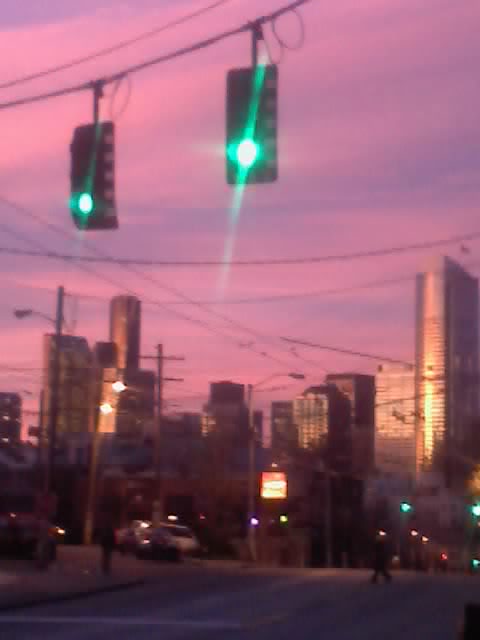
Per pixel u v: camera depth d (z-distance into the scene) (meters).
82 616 23.11
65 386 69.94
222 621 22.02
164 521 66.25
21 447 76.62
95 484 64.06
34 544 43.97
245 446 78.00
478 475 69.50
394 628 21.00
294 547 68.81
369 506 79.31
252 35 14.08
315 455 75.19
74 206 14.89
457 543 76.31
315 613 23.97
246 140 13.22
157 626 21.03
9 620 22.23
